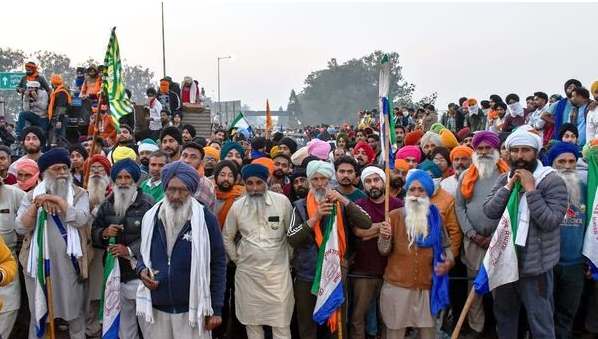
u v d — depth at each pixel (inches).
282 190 286.4
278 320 221.1
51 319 218.8
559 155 232.7
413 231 214.7
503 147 255.9
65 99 496.4
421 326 218.7
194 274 186.7
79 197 230.1
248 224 227.1
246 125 554.3
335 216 222.5
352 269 236.4
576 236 227.8
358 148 353.1
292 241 221.9
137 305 191.0
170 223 189.0
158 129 571.2
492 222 236.5
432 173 288.0
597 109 361.7
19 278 240.7
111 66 258.7
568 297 233.1
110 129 430.0
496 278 206.2
